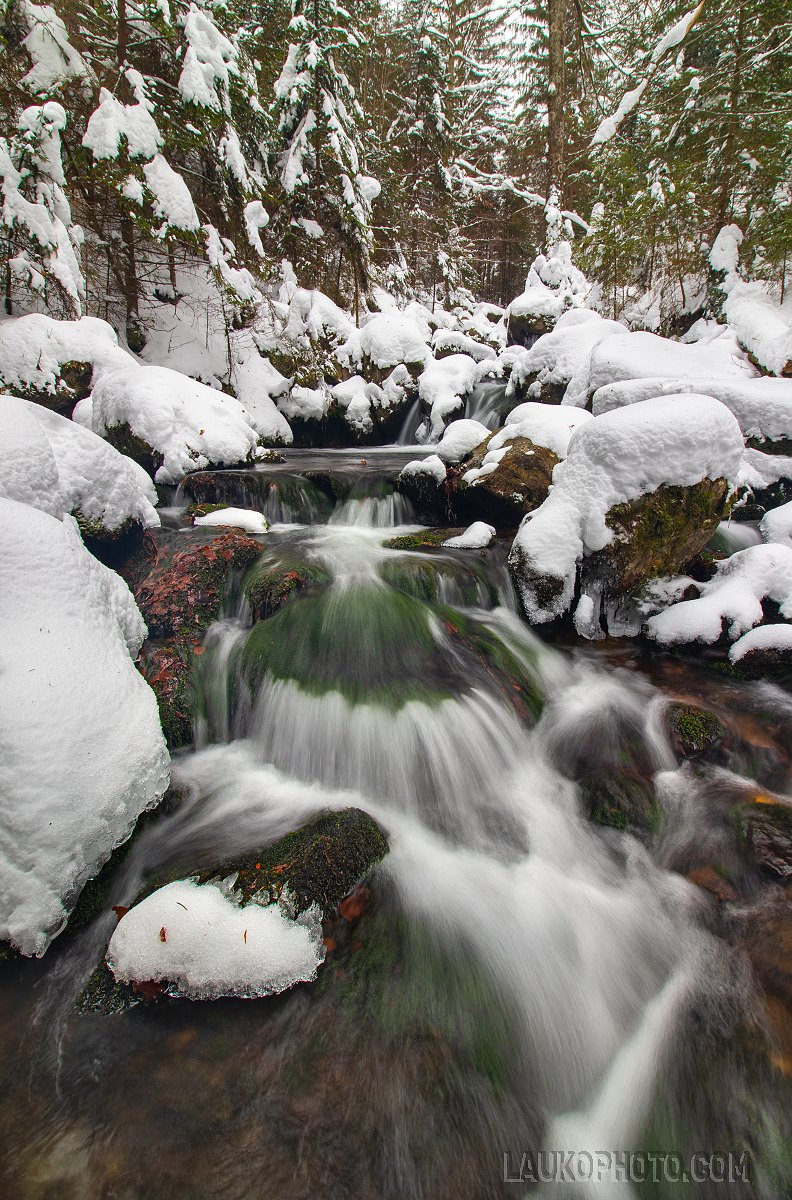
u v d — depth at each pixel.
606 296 13.24
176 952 2.09
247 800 3.18
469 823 3.19
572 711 3.97
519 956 2.42
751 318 9.67
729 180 11.24
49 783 2.27
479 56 23.16
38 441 3.63
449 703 3.76
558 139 16.81
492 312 23.03
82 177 9.91
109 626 3.14
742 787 3.28
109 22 10.62
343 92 13.95
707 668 4.38
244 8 14.66
